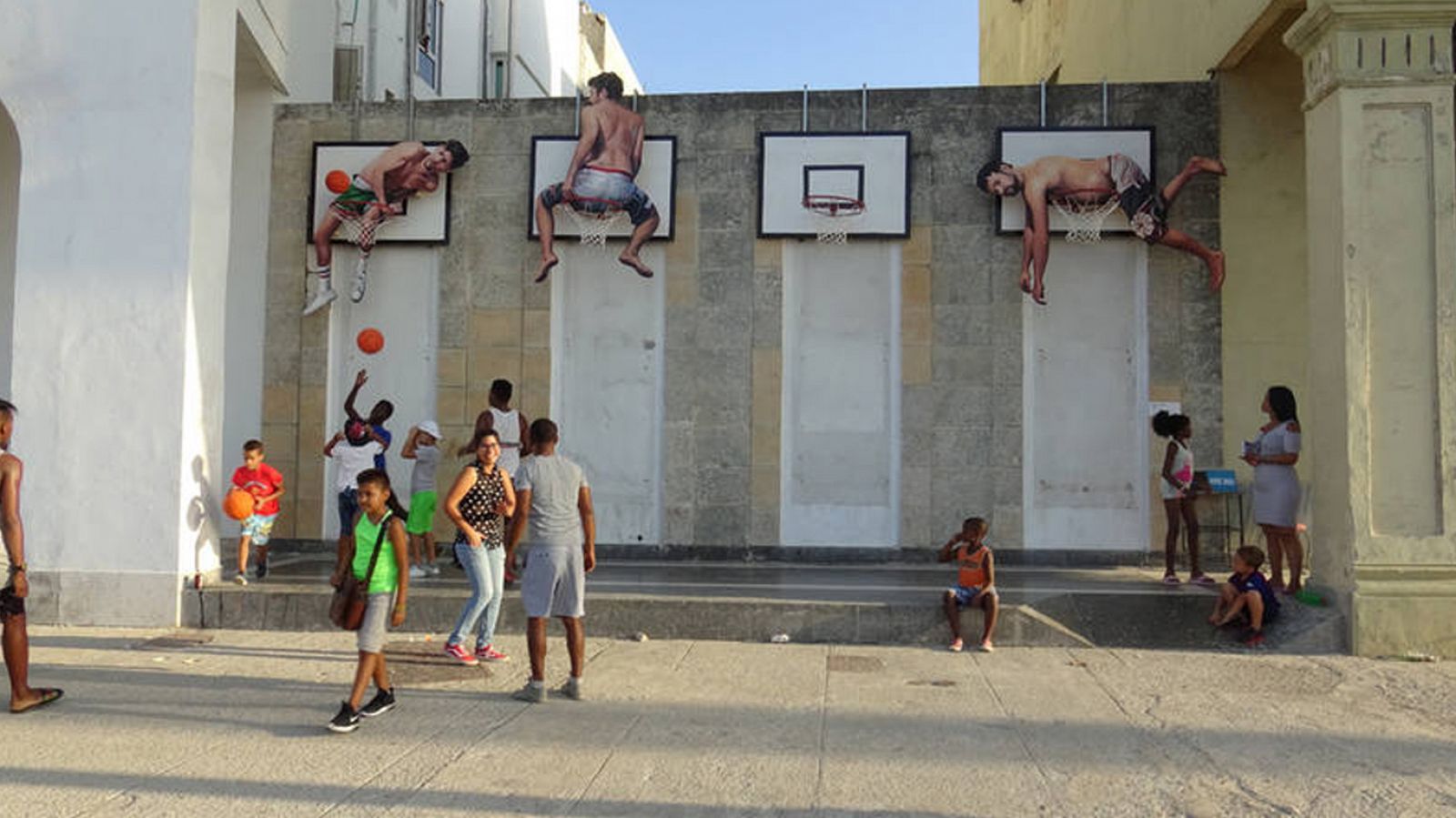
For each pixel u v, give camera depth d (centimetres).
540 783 559
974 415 1228
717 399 1255
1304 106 958
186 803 525
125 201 990
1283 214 1199
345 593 661
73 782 555
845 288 1253
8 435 703
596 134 1256
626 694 745
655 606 939
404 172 1277
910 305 1241
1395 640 864
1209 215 1209
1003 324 1227
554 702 725
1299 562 951
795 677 798
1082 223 1205
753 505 1245
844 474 1241
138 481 974
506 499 845
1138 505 1202
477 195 1294
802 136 1252
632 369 1270
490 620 841
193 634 938
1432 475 874
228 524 1291
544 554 719
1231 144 1209
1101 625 951
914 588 1022
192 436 993
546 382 1272
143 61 995
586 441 1270
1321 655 874
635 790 549
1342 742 637
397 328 1296
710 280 1262
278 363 1298
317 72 1474
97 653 866
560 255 1280
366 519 669
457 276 1290
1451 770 585
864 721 680
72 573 972
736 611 930
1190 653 884
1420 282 884
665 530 1252
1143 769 586
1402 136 891
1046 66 1991
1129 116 1225
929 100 1249
